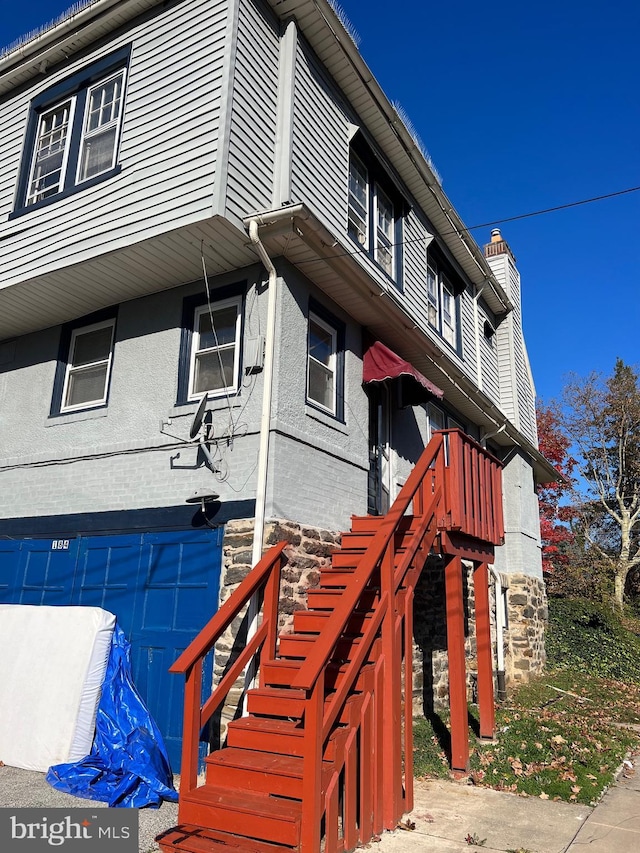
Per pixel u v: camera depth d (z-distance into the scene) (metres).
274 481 6.29
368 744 4.64
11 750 5.83
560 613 17.20
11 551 7.99
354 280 7.47
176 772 6.08
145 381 7.52
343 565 6.65
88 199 7.37
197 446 6.84
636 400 27.45
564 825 5.03
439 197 10.91
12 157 8.63
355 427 8.12
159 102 7.16
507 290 15.89
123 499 7.23
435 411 11.51
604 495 28.00
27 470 8.20
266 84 7.29
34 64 8.58
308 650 5.49
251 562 6.13
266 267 6.75
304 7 7.58
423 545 6.20
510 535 14.09
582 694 11.41
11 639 6.35
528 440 14.96
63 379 8.46
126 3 7.63
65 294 7.94
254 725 4.75
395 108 9.30
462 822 5.02
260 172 6.93
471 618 11.30
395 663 5.07
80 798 5.03
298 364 6.97
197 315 7.48
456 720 6.38
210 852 3.76
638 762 7.15
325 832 4.18
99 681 5.89
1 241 8.12
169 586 6.64
